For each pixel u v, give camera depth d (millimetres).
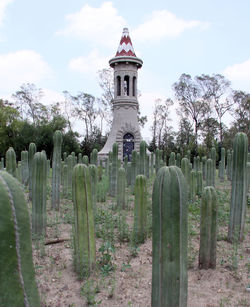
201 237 4270
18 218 1358
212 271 4199
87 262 4047
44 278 4027
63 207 8180
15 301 1354
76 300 3543
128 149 26328
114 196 10391
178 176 2486
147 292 3719
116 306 3436
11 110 35250
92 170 6430
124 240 5520
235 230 5363
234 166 5406
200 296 3596
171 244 2465
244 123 39062
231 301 3475
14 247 1345
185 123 42188
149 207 7875
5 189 1336
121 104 26344
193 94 40406
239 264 4414
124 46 26750
